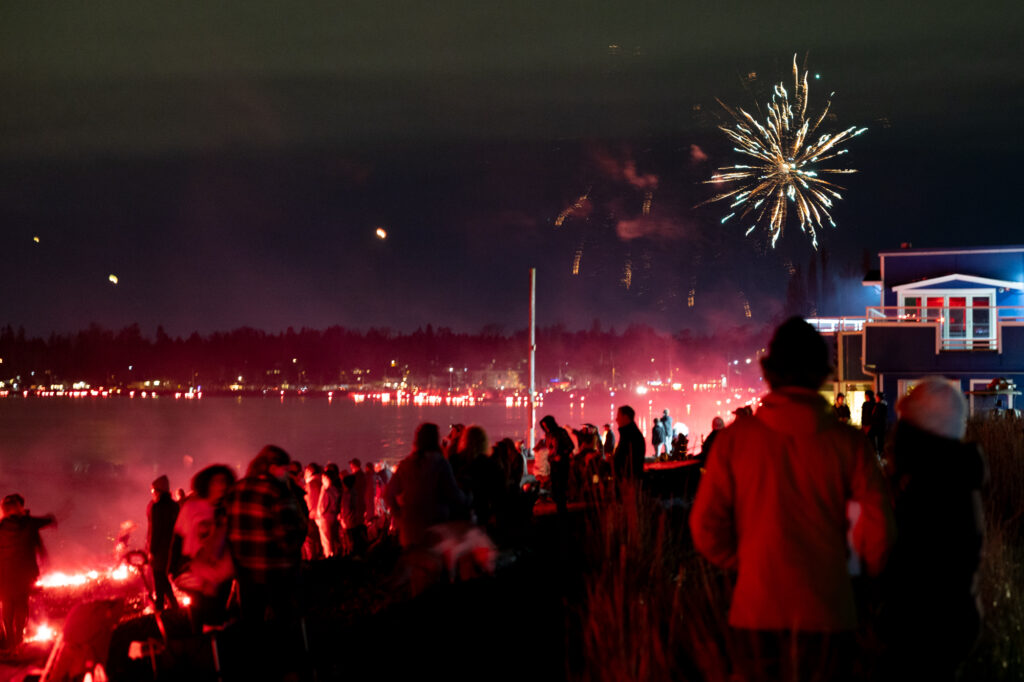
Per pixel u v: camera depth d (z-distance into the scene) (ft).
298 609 20.48
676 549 20.77
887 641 11.66
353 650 19.86
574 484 43.45
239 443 343.67
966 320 99.25
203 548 21.58
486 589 21.86
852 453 10.24
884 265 104.37
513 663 16.72
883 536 10.09
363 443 342.64
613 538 21.34
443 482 24.12
